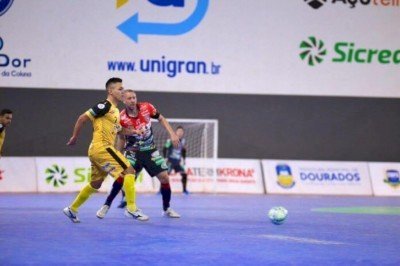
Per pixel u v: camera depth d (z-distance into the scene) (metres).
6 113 22.02
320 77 34.97
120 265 10.66
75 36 33.59
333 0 34.88
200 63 34.31
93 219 17.86
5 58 33.06
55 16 33.44
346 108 35.16
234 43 34.50
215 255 11.91
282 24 34.72
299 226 17.23
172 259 11.35
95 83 33.75
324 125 35.09
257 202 26.75
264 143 34.84
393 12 35.22
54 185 31.91
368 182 34.12
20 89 33.25
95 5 33.72
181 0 34.16
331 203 27.23
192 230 15.70
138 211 16.98
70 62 33.56
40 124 33.44
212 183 33.12
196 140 34.16
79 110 33.72
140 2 33.94
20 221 17.17
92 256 11.48
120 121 17.50
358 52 35.09
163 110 34.19
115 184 17.28
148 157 18.05
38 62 33.34
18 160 31.94
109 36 33.81
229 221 18.23
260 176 33.75
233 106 34.59
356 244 13.82
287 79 34.78
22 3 33.16
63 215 19.06
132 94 17.30
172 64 34.19
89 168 32.53
